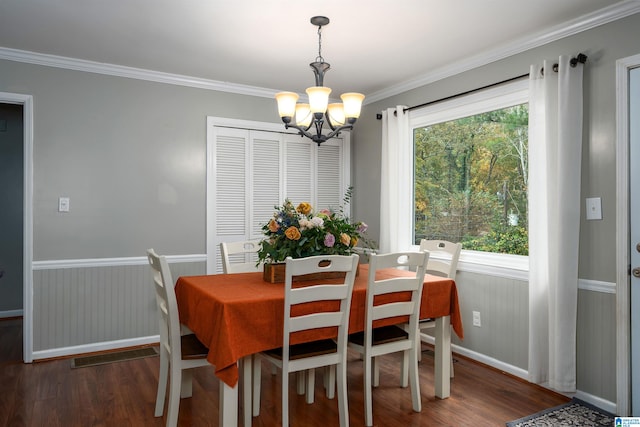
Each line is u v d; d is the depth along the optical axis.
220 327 2.03
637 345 2.45
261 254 2.68
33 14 2.69
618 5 2.49
